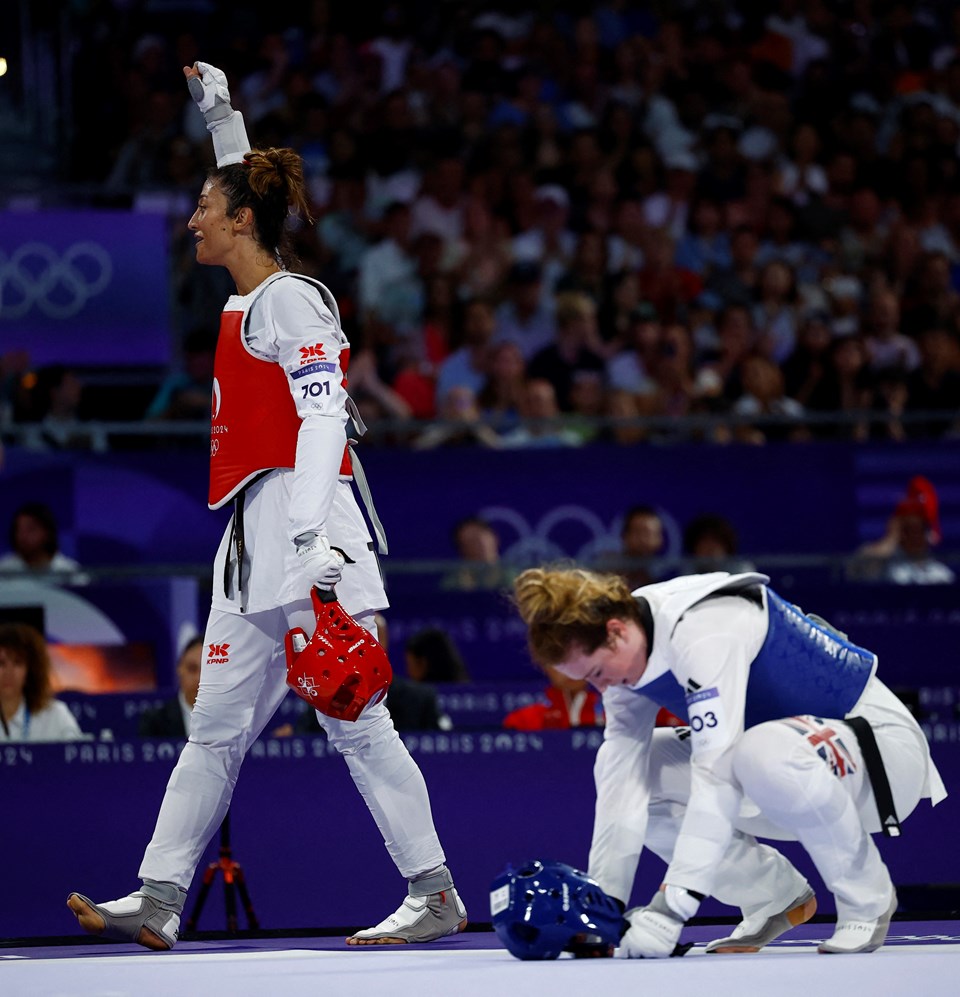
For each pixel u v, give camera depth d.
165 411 31.22
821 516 30.47
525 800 18.53
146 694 23.36
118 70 42.56
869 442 30.64
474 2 46.62
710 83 45.19
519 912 11.88
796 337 38.41
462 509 29.77
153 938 14.12
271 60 43.91
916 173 43.62
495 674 27.55
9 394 31.47
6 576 25.88
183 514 29.08
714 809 12.09
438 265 38.50
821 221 41.66
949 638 27.70
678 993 9.45
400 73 45.03
